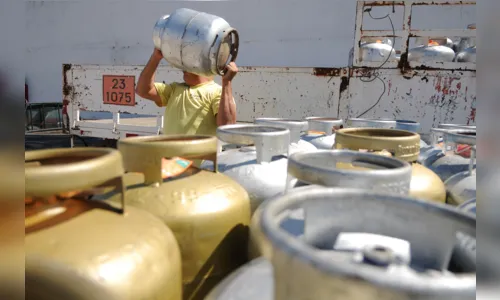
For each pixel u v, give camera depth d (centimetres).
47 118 600
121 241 62
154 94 213
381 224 62
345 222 63
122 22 757
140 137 99
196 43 168
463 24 576
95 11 768
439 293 33
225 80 193
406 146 109
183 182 92
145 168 89
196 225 84
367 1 276
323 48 649
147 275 61
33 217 61
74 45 796
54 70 812
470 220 54
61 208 65
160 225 73
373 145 110
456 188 124
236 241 93
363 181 73
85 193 72
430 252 60
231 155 132
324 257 38
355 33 280
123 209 70
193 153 92
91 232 61
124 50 769
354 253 58
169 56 179
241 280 56
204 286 88
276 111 294
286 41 668
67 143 488
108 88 345
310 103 286
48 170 56
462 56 300
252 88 300
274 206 52
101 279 55
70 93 366
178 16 175
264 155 120
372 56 281
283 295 41
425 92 265
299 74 286
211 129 205
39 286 54
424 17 587
